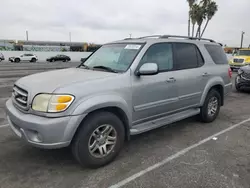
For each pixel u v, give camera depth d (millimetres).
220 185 2727
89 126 2867
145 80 3514
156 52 3809
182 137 4234
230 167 3146
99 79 3064
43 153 3480
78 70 3699
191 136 4289
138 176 2898
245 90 9648
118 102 3102
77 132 2848
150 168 3098
